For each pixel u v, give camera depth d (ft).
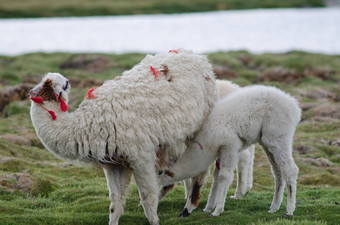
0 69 129.59
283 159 33.88
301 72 123.65
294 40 237.45
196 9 386.11
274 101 34.27
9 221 33.01
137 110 31.35
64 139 31.17
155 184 32.60
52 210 38.96
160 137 31.86
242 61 142.00
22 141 62.64
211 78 36.24
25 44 223.71
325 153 60.13
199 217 34.65
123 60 140.46
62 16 339.77
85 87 99.45
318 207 36.14
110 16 350.23
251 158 42.06
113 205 32.55
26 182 46.11
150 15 358.02
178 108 32.65
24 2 379.76
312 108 81.56
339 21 304.71
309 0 412.36
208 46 223.92
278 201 35.45
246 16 344.69
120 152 30.89
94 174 53.42
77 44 228.84
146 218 35.88
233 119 34.47
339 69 126.82
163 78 33.17
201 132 34.71
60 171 53.72
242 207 37.91
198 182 36.14
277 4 404.16
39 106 31.73
